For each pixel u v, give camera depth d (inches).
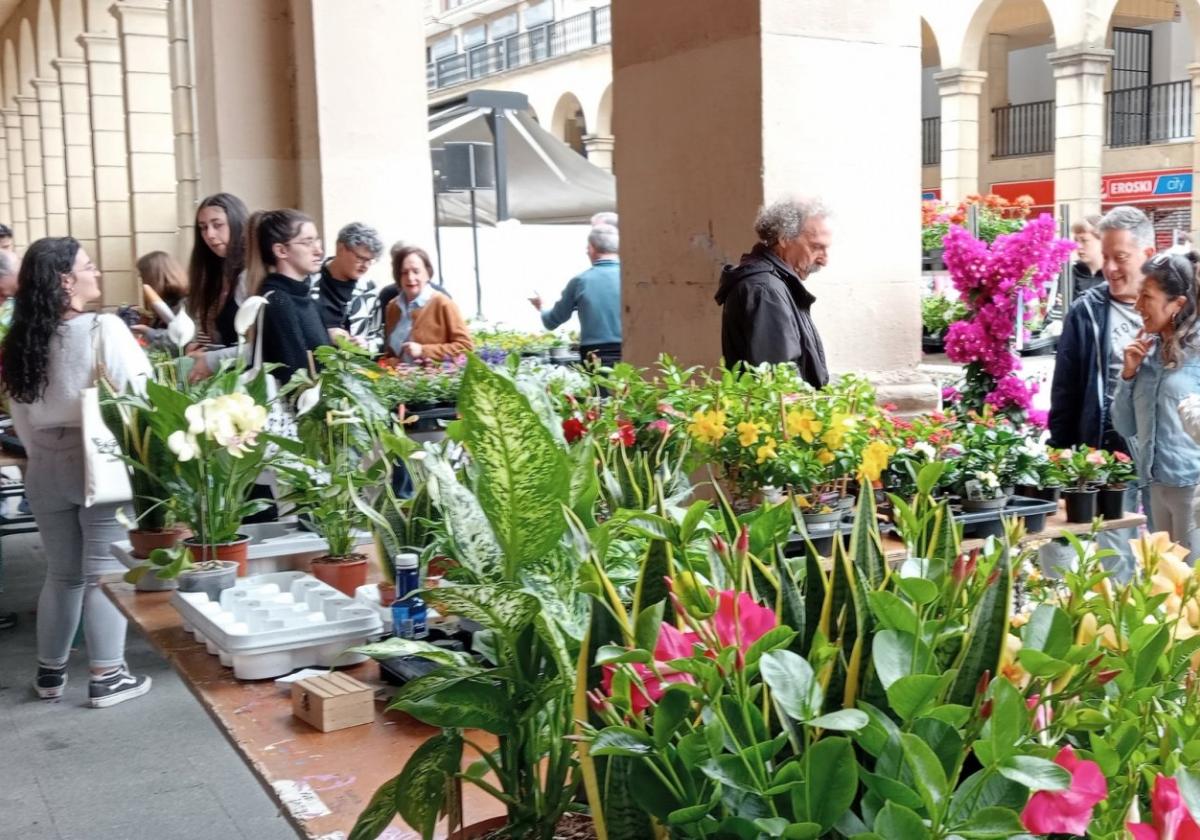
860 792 41.1
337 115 305.1
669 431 117.8
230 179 312.8
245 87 312.0
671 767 41.0
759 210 160.7
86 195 685.9
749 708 40.4
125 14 482.3
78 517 180.5
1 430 234.7
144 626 104.0
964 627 42.0
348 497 113.3
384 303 286.4
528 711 53.2
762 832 38.5
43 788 154.6
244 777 158.1
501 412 50.4
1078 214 740.0
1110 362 167.2
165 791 153.8
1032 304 201.3
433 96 1510.8
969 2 792.3
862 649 42.4
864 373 173.2
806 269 149.1
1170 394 151.6
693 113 171.5
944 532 52.9
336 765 72.1
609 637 47.3
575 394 127.3
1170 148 871.1
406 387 224.7
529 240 414.6
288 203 319.0
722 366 133.1
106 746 168.4
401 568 90.7
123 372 166.1
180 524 124.0
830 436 119.1
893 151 172.1
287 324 176.2
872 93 169.3
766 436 119.3
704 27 167.8
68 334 166.7
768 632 41.3
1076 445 172.2
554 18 1386.6
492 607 51.3
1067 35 731.4
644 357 185.0
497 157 398.0
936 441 134.4
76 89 664.4
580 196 424.5
